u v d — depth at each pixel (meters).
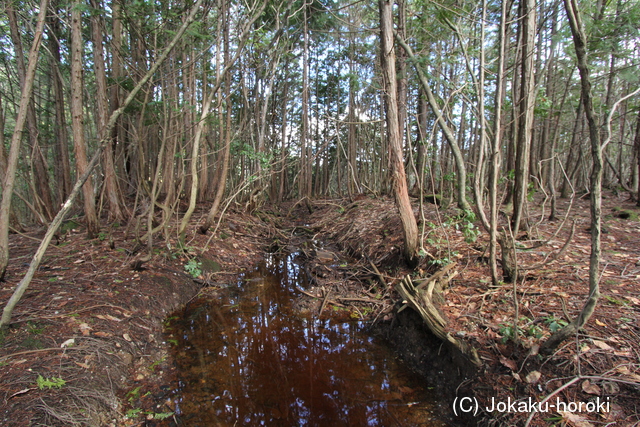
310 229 10.29
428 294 3.58
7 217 3.33
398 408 2.86
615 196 8.30
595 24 4.71
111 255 5.09
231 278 6.08
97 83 6.11
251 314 4.73
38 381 2.41
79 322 3.30
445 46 7.05
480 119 3.51
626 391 2.13
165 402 2.81
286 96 15.07
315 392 3.09
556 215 5.85
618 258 3.87
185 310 4.60
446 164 10.41
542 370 2.45
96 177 7.78
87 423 2.27
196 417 2.69
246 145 7.40
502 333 2.89
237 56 5.35
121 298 3.99
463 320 3.27
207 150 11.29
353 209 10.34
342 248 7.68
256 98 11.66
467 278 4.07
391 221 6.93
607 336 2.54
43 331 3.03
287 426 2.65
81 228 6.54
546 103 4.75
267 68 10.84
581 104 7.07
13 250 5.23
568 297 3.14
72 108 4.93
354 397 3.02
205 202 10.73
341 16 14.55
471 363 2.79
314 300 5.13
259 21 10.60
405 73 6.27
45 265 4.56
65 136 8.67
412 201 8.53
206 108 5.47
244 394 3.02
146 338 3.59
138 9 4.52
